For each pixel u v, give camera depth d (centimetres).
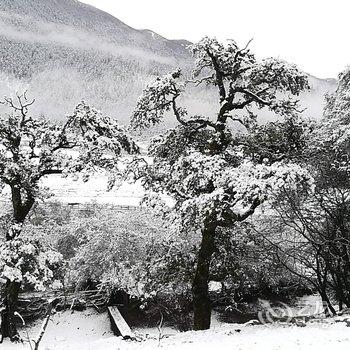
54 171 1820
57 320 2314
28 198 1870
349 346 930
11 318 1761
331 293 2059
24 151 1833
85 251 2544
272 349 983
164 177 1706
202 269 1703
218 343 1127
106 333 2228
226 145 1762
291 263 2273
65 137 1811
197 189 1630
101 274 2561
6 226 1891
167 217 1680
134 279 2391
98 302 2533
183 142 1808
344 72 2636
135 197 4359
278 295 2484
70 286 2511
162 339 1339
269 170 1412
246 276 2317
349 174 1761
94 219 2675
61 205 3231
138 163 1728
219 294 2545
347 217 1627
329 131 2122
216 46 1712
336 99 2617
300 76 1655
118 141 1834
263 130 1734
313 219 1644
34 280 1695
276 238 2153
